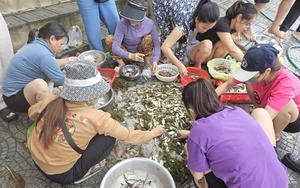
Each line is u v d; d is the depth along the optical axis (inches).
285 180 59.0
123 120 108.7
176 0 117.4
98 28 140.3
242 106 120.3
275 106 81.6
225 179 60.2
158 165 78.6
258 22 195.5
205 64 150.2
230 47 120.6
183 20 119.0
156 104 118.0
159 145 98.5
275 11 213.6
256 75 76.4
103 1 132.0
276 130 96.3
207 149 59.1
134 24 122.5
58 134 64.2
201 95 60.7
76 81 60.8
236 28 121.0
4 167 87.5
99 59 138.5
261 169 56.2
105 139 77.5
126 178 80.7
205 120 60.5
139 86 129.7
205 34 136.3
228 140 57.2
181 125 107.5
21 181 83.4
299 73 144.1
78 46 149.9
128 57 126.3
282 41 173.8
